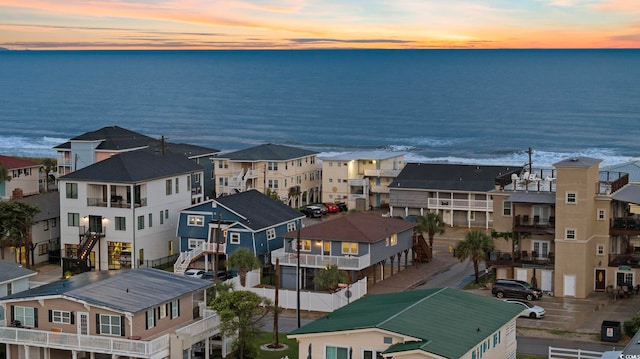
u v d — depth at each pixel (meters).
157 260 97.06
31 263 96.75
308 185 136.00
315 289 80.31
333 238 84.69
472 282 86.19
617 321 70.44
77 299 59.12
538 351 64.56
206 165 135.25
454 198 119.31
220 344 64.88
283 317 75.88
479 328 54.56
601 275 82.44
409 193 121.25
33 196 103.19
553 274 81.94
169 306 61.94
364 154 139.12
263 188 131.00
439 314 56.22
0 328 60.50
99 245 95.38
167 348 58.34
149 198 96.38
